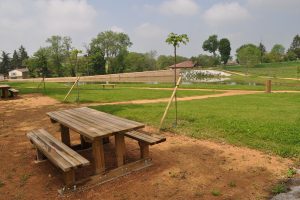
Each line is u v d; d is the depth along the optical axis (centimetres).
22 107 1387
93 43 8112
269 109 1156
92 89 2489
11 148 726
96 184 510
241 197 455
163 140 563
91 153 685
